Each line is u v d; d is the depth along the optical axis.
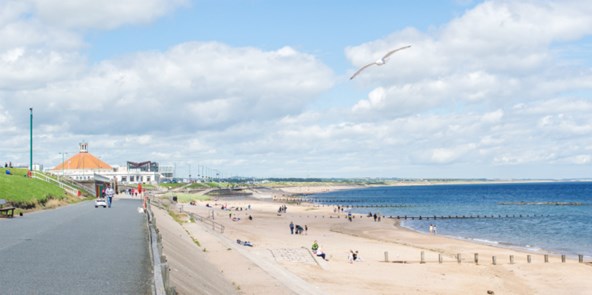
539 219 133.75
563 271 49.72
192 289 24.80
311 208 167.50
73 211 61.06
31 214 54.31
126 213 58.84
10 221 44.25
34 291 17.67
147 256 26.05
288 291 33.53
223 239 56.97
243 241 62.84
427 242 76.38
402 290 40.22
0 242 29.55
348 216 121.94
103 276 20.69
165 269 15.94
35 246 28.28
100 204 73.88
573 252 69.75
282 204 195.12
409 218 136.12
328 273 45.34
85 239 32.25
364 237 81.81
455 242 76.88
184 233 56.34
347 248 63.47
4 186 63.16
